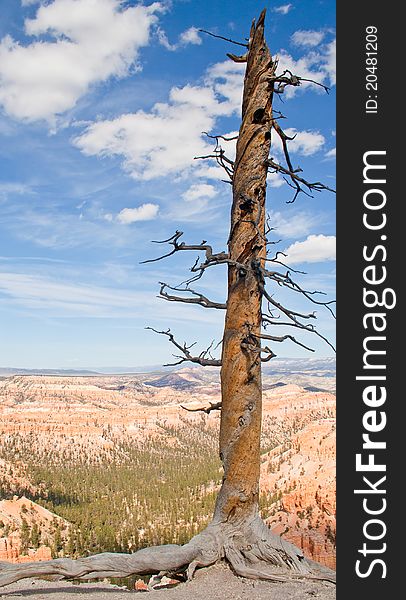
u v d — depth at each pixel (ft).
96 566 28.02
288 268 30.94
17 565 27.78
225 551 31.22
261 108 33.68
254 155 33.76
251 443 32.40
